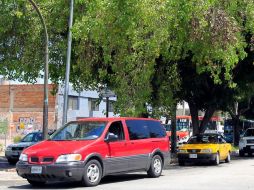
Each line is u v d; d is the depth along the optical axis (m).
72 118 52.12
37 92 52.12
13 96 53.22
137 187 13.21
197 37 19.00
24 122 52.19
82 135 14.02
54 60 23.14
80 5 20.66
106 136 14.01
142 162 15.25
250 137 30.30
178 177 16.20
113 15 17.91
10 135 51.38
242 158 28.73
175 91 24.41
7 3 21.33
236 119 44.31
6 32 22.16
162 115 23.73
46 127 17.95
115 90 20.67
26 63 22.33
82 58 20.75
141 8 17.41
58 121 49.62
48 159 12.86
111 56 20.39
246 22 20.19
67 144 13.37
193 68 23.62
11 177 16.27
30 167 12.95
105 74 20.67
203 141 23.47
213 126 55.94
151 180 15.12
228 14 19.36
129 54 19.17
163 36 18.14
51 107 49.97
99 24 18.08
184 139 47.88
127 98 19.98
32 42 22.08
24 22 21.53
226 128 57.16
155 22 17.89
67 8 21.11
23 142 23.78
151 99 23.11
